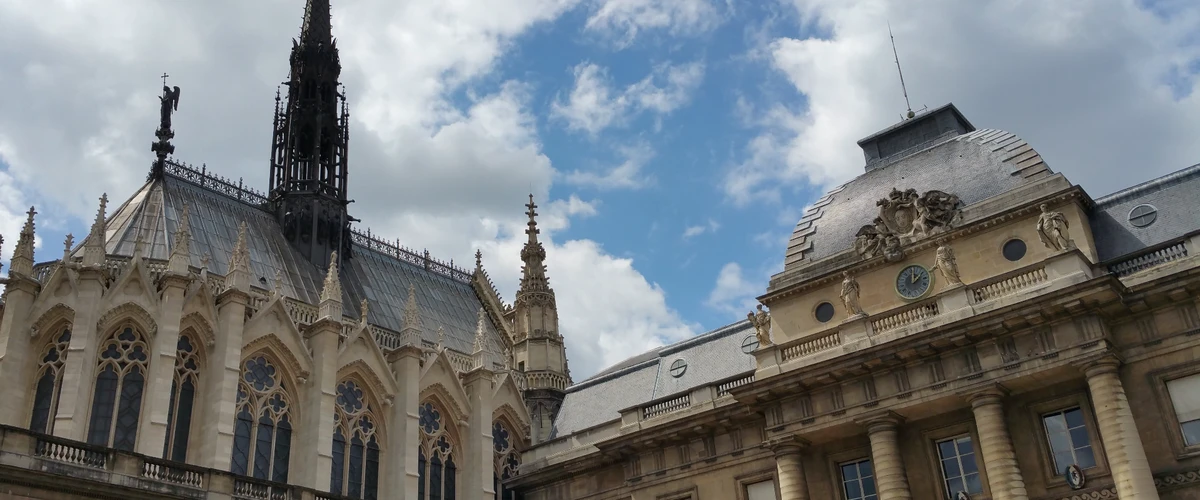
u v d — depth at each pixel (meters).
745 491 51.28
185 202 64.19
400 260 79.38
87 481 41.38
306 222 70.31
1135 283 41.72
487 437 62.66
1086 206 46.91
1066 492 40.50
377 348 59.72
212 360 52.09
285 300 58.44
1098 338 40.28
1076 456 41.00
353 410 58.41
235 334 52.53
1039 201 45.69
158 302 51.12
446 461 62.16
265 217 69.94
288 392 55.75
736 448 52.09
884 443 44.59
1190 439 38.59
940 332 43.50
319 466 53.22
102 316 49.22
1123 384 40.47
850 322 47.53
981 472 43.12
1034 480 41.44
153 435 47.09
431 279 80.50
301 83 75.38
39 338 48.78
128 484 42.78
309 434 54.28
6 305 48.50
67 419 45.31
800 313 51.75
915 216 49.44
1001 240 46.31
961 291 44.66
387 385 59.47
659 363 64.38
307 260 68.81
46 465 40.41
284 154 73.50
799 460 47.84
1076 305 40.50
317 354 56.50
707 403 54.19
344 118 77.00
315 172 72.12
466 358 67.62
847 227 52.81
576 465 59.22
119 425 48.44
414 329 61.81
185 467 45.41
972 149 51.19
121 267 53.00
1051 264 42.69
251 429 53.06
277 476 53.47
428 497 60.03
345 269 71.75
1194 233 41.50
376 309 70.06
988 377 42.53
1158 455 38.81
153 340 50.19
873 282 49.62
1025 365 41.72
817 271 51.91
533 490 62.22
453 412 62.97
